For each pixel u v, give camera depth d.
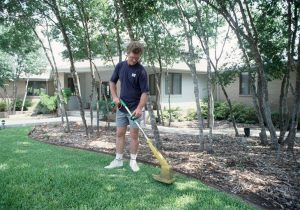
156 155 4.42
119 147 5.02
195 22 10.11
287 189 4.54
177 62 15.45
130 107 4.80
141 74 4.66
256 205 3.84
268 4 7.41
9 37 11.55
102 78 20.53
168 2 8.20
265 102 7.92
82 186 4.08
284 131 9.13
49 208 3.44
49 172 4.61
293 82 15.49
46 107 22.75
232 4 7.78
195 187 4.21
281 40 8.80
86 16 10.62
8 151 6.59
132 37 6.86
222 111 18.28
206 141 9.46
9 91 23.94
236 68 10.76
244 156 6.80
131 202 3.62
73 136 9.95
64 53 11.86
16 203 3.55
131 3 7.04
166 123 16.56
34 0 9.84
